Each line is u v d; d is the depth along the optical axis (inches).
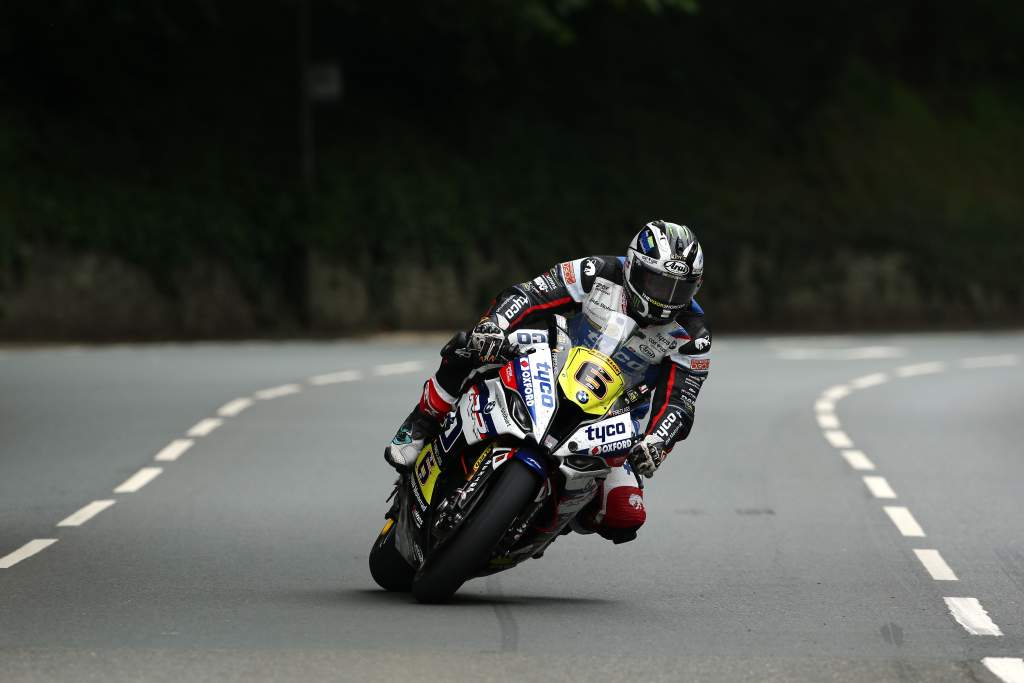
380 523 1573.6
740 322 5605.3
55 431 2251.5
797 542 1505.9
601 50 6186.0
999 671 989.2
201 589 1238.9
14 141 4503.0
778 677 965.2
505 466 1117.1
